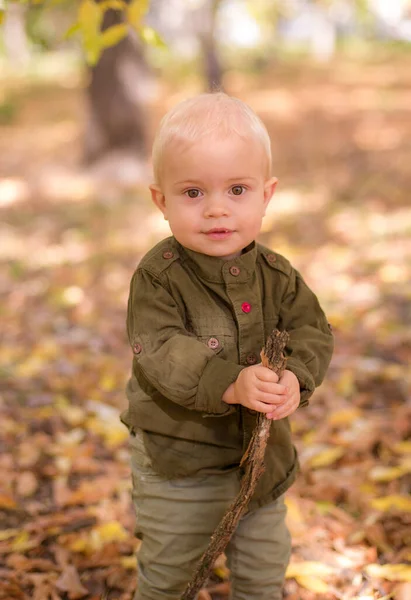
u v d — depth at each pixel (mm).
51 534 2863
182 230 1816
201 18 15227
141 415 1968
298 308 1984
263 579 2105
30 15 5066
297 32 36250
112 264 6344
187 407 1811
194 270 1906
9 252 6801
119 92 9633
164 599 2074
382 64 22781
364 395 3928
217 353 1879
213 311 1894
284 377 1759
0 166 10797
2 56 25531
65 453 3469
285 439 2018
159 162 1829
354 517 2918
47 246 6949
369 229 6637
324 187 8336
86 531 2873
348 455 3346
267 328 1954
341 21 32688
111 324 5180
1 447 3559
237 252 1934
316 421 3732
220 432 1945
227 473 1997
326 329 2023
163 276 1886
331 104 14977
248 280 1900
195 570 1864
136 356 1852
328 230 6727
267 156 1853
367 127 12047
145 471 2018
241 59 23672
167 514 2002
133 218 7699
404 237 6348
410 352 4391
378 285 5340
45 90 19578
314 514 2908
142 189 8891
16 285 5988
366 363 4238
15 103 17578
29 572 2652
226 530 1807
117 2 2799
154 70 21906
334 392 3977
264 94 17203
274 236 6691
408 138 10805
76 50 25328
